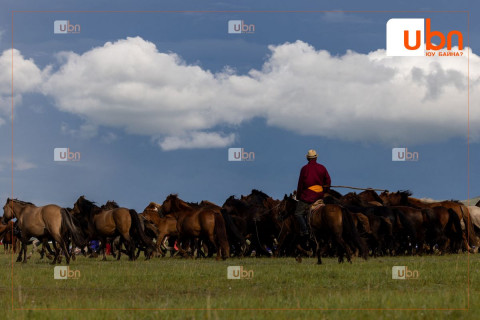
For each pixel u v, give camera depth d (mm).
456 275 14047
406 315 8102
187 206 25156
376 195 28781
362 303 9414
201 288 12797
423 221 24859
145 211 28375
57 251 20766
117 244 26250
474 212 26531
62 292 12352
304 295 10914
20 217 20938
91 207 26281
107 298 11250
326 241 18531
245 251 24891
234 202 28031
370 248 25672
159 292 12266
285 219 22266
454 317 7992
